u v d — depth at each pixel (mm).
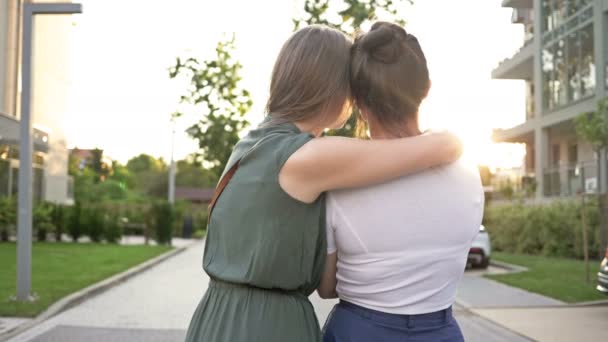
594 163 22125
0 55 25766
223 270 1590
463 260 1646
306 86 1662
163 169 100938
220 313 1573
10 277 11602
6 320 7863
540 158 26266
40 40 29906
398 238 1577
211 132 27344
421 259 1583
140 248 23609
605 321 8398
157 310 9117
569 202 20469
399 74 1640
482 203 1679
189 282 13023
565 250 20188
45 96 30656
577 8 23062
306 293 1662
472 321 8633
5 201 23203
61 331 7371
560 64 24391
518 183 29250
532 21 30531
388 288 1600
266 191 1537
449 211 1591
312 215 1561
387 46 1649
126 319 8289
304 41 1686
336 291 1722
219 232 1606
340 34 1725
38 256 17609
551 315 8953
